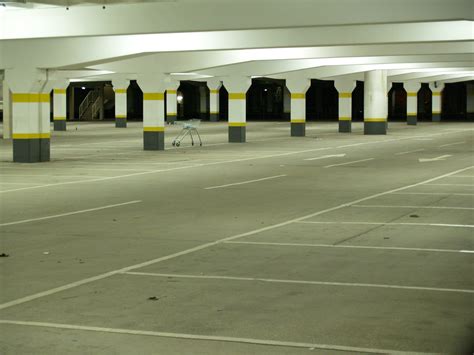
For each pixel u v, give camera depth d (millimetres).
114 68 42281
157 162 33625
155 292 10539
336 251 13516
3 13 30047
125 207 19312
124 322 9078
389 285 10891
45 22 29578
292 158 35875
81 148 43469
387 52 41000
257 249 13719
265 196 21578
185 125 46469
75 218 17500
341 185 24391
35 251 13570
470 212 18297
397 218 17422
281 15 27734
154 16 28672
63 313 9469
